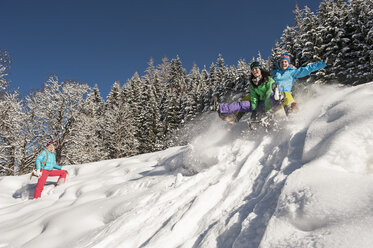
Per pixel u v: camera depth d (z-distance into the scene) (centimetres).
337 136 133
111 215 289
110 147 2691
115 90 4434
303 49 1862
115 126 2683
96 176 588
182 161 378
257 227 120
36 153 1538
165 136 3094
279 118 267
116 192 391
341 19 1719
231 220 141
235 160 246
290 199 110
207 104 3002
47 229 305
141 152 3020
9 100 1502
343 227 81
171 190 255
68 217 316
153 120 3180
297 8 2484
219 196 193
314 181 113
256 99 305
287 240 91
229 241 128
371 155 115
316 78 1738
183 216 178
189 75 5569
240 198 172
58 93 1717
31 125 1542
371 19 1612
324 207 94
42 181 517
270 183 158
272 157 195
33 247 268
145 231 198
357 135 126
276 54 2192
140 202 278
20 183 629
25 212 433
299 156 162
